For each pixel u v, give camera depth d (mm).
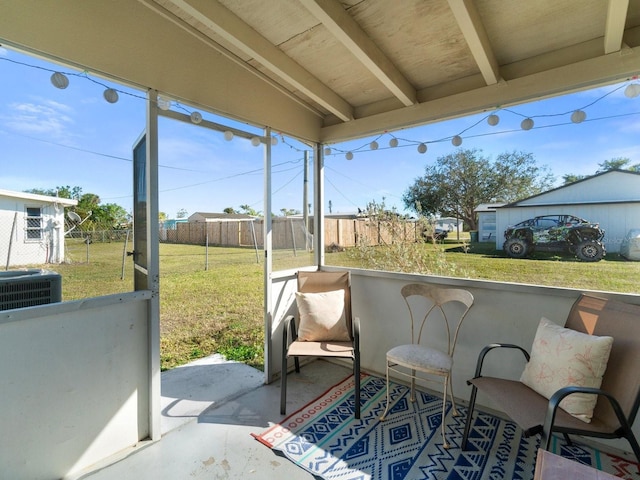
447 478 1604
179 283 4930
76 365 1598
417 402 2326
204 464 1695
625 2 1427
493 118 2195
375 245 2904
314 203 3180
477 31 1651
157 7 1751
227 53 2125
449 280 2389
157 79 1842
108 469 1644
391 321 2711
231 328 3746
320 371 2848
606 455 1794
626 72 1753
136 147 1912
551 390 1542
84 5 1549
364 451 1803
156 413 1886
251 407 2248
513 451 1804
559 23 1727
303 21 1815
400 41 1926
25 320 1433
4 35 1336
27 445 1454
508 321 2160
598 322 1617
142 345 1858
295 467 1683
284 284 2787
